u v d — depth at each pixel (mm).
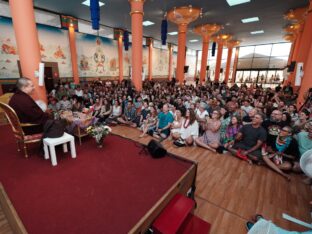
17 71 7613
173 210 1496
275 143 2838
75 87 8297
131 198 1533
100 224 1269
